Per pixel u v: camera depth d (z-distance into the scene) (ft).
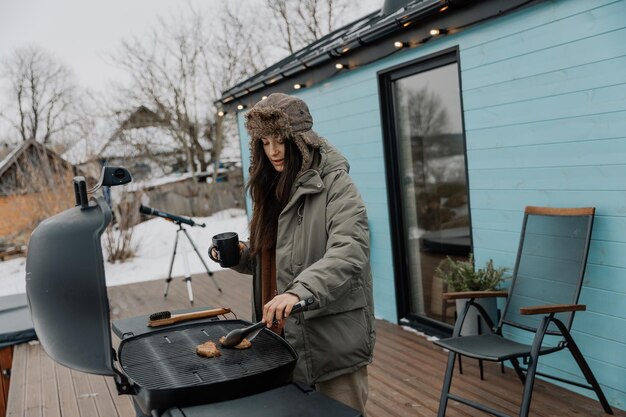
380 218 15.30
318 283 4.71
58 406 10.89
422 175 14.07
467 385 10.55
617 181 9.02
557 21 9.71
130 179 4.98
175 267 31.35
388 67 14.28
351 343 5.48
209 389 4.35
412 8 12.17
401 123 14.55
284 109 5.41
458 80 12.57
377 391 10.63
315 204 5.45
